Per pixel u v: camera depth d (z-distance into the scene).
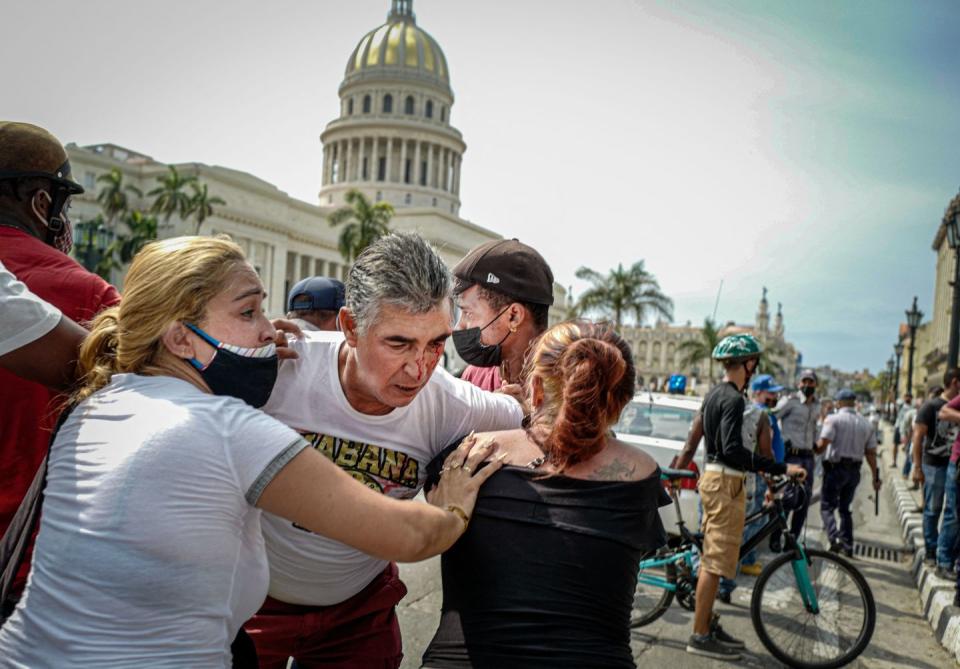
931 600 5.48
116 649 1.23
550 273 2.73
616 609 1.55
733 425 4.27
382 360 1.64
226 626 1.38
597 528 1.56
